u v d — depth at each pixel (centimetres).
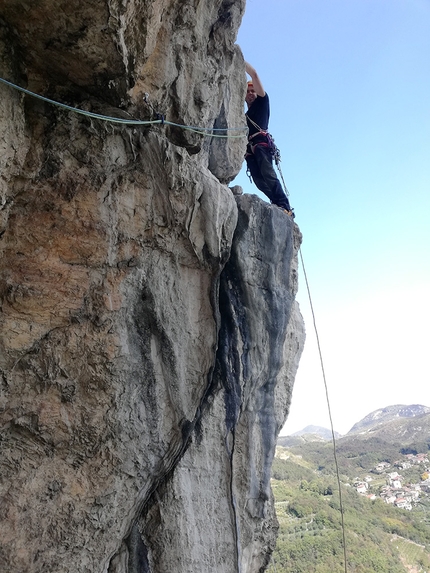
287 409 657
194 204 404
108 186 344
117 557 380
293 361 678
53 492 328
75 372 336
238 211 506
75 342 334
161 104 369
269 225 521
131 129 351
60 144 315
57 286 322
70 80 310
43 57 290
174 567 410
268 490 532
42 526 321
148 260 383
